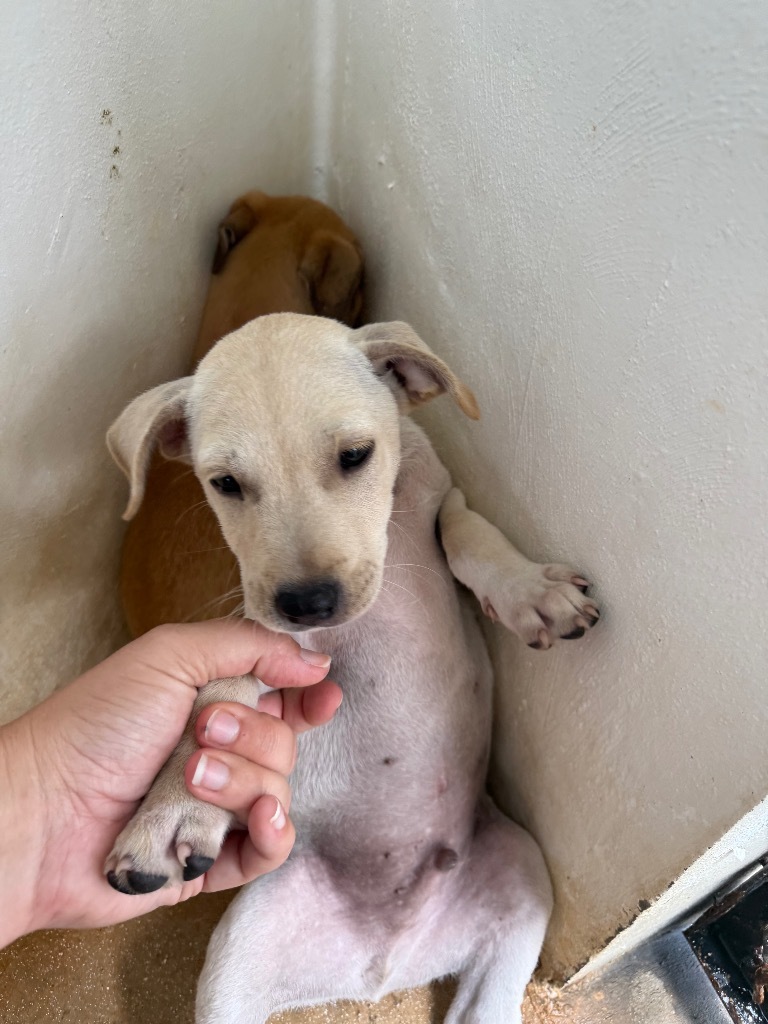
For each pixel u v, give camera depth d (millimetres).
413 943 354
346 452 279
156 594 388
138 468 286
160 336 401
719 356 208
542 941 351
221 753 259
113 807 272
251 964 321
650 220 220
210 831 255
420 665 333
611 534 267
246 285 416
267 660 287
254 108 425
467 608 373
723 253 200
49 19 270
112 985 381
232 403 275
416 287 375
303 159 486
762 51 179
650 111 212
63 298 322
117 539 428
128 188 344
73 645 420
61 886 269
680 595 241
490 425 327
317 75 453
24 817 259
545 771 341
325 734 336
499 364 311
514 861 355
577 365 264
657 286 223
